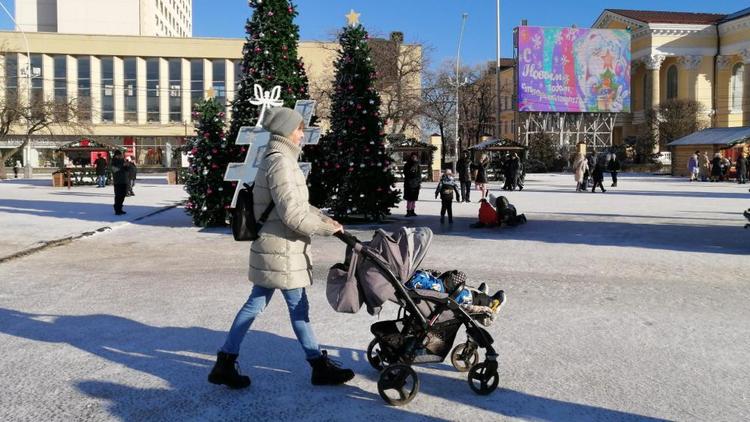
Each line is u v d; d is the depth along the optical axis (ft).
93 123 228.63
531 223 51.31
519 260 33.47
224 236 44.32
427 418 13.29
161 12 332.19
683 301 23.84
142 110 232.73
